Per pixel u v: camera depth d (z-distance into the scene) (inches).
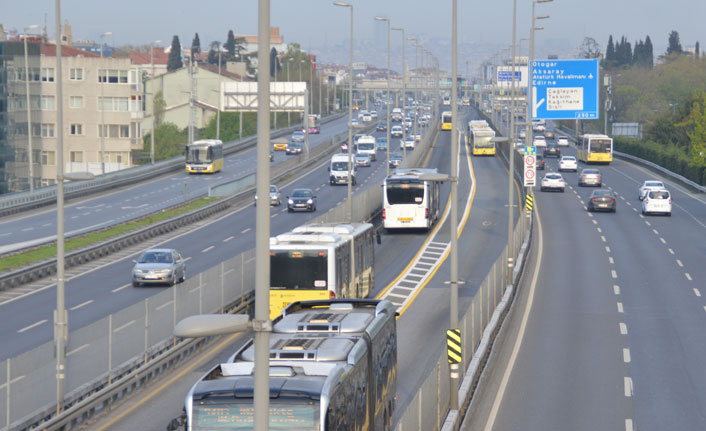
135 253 4734.3
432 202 5413.4
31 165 6875.0
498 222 5629.9
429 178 2209.6
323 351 1441.9
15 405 1713.8
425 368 2468.0
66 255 4288.9
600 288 3732.8
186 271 4114.2
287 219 5895.7
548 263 4345.5
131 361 2236.7
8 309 3294.8
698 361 2591.0
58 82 2406.5
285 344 1483.8
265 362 943.0
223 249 4810.5
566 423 2027.6
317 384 1266.0
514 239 3966.5
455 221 2155.5
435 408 1786.4
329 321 1663.4
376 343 1670.8
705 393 2271.2
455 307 2130.9
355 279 3014.3
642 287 3750.0
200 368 2449.6
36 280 3932.1
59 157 2319.1
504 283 3435.0
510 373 2470.5
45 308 3297.2
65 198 7140.8
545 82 6181.1
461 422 2028.8
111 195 7564.0
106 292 3617.1
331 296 2637.8
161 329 2438.5
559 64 6151.6
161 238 5290.4
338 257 2696.9
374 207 5915.4
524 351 2719.0
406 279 3897.6
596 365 2549.2
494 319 2837.1
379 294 3563.0
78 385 1983.3
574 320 3144.7
